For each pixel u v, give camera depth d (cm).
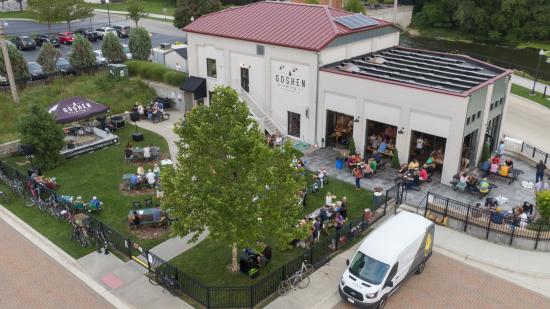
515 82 5291
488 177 2742
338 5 7400
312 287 1847
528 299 1794
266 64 3306
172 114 3900
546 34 8706
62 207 2333
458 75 2925
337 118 3188
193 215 1689
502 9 8781
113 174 2827
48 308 1741
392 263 1703
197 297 1767
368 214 2228
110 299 1781
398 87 2717
